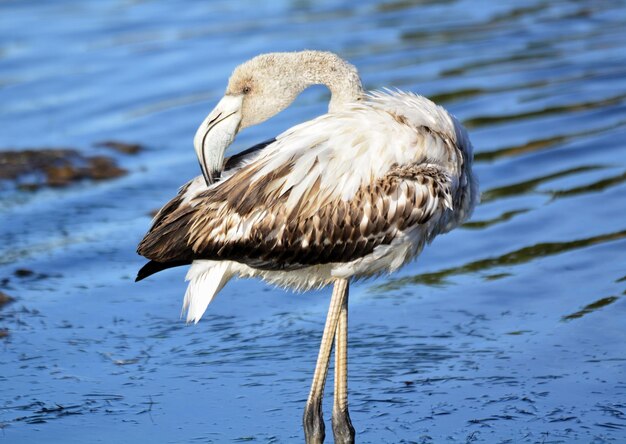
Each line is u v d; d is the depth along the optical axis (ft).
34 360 36.68
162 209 31.35
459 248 45.21
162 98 67.97
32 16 89.15
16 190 54.75
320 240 29.53
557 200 48.78
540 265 42.75
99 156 58.90
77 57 77.20
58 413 32.83
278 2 91.25
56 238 48.42
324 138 29.66
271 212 29.43
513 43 75.46
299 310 40.75
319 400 30.50
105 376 35.47
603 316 37.81
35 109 67.36
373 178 29.27
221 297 42.11
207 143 31.65
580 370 34.19
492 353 35.88
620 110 59.67
